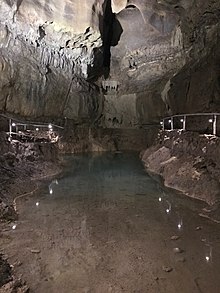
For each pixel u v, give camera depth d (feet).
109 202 21.56
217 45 40.42
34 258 12.82
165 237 15.25
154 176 31.65
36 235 15.25
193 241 14.78
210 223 17.28
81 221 17.51
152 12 44.52
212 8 34.99
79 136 54.60
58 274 11.59
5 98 39.50
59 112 52.13
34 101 44.68
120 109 63.16
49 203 21.04
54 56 45.34
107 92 62.54
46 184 26.91
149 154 41.83
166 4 39.81
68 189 25.45
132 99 62.49
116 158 46.39
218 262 12.66
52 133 44.93
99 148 55.83
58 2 34.47
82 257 13.00
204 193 22.15
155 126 60.59
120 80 60.29
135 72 56.90
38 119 45.96
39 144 34.04
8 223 16.84
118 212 19.29
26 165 28.84
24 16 33.83
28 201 21.39
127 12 48.24
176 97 49.70
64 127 52.06
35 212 18.94
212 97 39.81
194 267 12.24
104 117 63.21
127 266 12.29
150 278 11.38
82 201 21.76
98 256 13.12
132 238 15.11
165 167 31.40
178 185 25.66
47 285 10.85
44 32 37.19
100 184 27.63
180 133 33.81
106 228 16.43
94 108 60.34
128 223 17.26
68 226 16.62
